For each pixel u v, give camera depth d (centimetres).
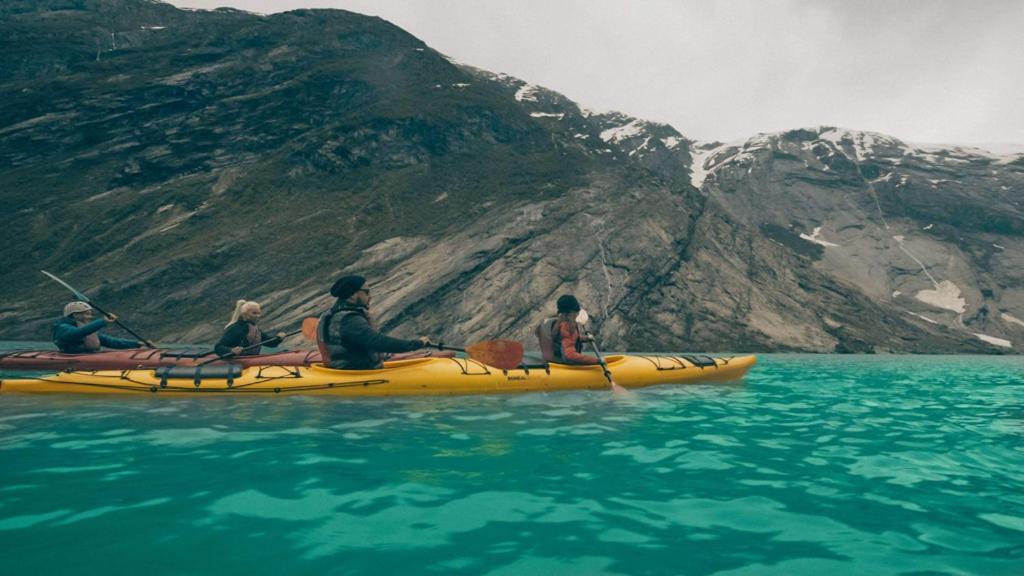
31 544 214
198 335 2591
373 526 240
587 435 442
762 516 262
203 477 310
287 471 324
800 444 430
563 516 257
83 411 523
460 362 684
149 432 432
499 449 388
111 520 242
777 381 1017
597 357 750
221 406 559
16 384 614
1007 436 479
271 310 2655
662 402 651
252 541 221
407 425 470
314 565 199
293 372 638
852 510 273
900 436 472
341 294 658
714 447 411
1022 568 207
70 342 834
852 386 953
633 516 259
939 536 239
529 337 2441
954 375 1308
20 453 363
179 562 200
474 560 206
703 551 219
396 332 2430
